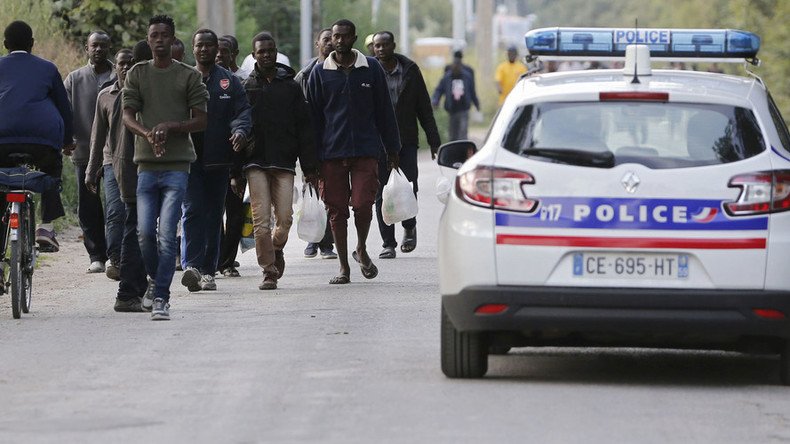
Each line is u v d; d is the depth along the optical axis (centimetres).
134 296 3750
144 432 2323
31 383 2755
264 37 4084
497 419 2408
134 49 3797
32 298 4047
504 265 2636
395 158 4325
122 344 3197
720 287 2605
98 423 2392
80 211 4659
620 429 2344
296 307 3769
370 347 3125
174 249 3581
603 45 3228
